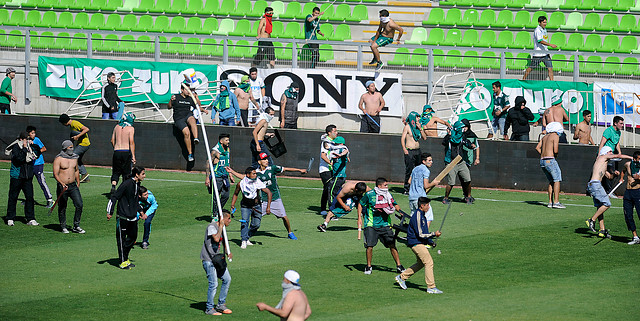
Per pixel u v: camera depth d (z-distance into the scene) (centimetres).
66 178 6216
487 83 9544
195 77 9925
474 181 8281
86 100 9788
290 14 11800
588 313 4588
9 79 9450
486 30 11388
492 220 6875
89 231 6372
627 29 11275
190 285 5100
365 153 8394
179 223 6619
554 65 9869
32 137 6881
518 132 8650
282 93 9862
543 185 8125
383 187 5362
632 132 9494
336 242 6175
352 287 5084
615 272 5466
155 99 10019
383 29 9694
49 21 12144
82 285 5044
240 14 11831
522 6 11731
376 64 9894
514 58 9606
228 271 4978
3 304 4641
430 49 9725
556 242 6216
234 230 6494
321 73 9775
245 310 4619
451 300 4828
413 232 4981
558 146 7594
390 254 5928
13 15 12219
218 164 6519
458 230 6538
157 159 8800
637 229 6638
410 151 7756
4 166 8694
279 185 8150
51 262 5534
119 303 4706
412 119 7731
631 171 6212
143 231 6366
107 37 11262
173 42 10200
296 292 3766
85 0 12350
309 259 5703
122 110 9119
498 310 4628
